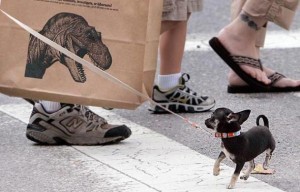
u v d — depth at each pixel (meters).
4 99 13.60
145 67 10.52
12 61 10.53
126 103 10.46
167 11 12.14
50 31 10.47
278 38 17.84
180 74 12.87
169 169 10.31
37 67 10.52
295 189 9.65
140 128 12.14
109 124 11.45
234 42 13.85
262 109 13.14
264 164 10.09
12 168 10.41
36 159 10.73
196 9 12.50
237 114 9.10
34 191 9.70
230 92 14.13
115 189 9.69
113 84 10.44
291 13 13.63
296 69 15.70
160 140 11.55
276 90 14.16
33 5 10.45
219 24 19.34
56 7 10.44
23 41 10.50
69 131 11.20
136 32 10.38
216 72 15.50
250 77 13.93
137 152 11.00
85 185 9.85
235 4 13.98
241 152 9.20
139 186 9.74
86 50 10.46
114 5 10.37
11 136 11.65
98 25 10.41
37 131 11.15
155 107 12.87
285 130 12.03
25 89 10.55
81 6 10.41
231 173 10.11
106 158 10.75
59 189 9.75
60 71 10.49
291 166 10.46
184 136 11.75
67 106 11.14
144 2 10.33
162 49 12.71
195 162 10.58
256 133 9.34
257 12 13.62
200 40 17.86
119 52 10.41
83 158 10.75
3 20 10.48
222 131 9.12
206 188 9.59
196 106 12.90
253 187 9.62
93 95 10.46
